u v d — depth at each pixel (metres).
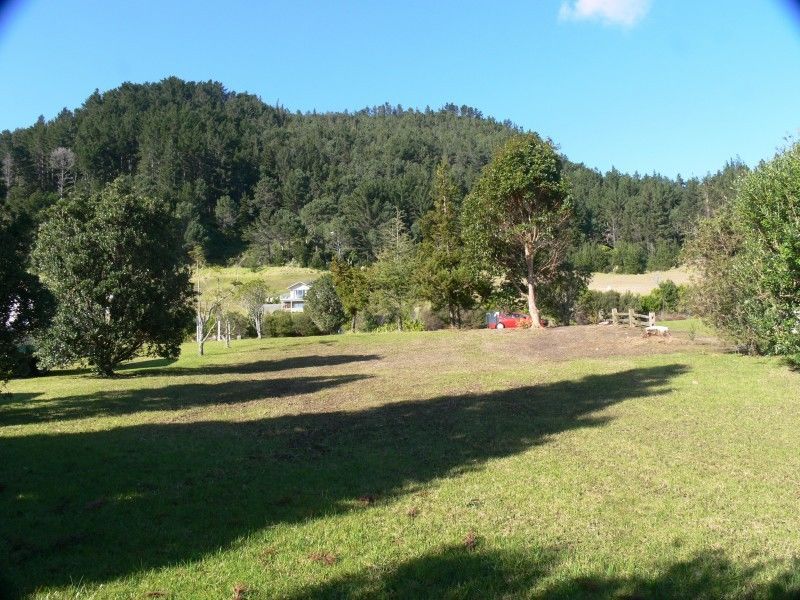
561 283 41.19
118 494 6.65
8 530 5.52
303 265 98.75
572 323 44.84
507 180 35.56
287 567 4.67
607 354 21.38
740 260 15.87
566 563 4.67
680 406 11.20
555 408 11.70
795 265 13.14
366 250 101.12
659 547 4.98
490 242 37.72
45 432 10.80
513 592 4.21
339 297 48.75
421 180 114.88
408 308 44.38
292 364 24.48
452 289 40.03
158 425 11.32
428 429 10.16
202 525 5.62
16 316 13.98
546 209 36.75
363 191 105.00
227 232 111.88
